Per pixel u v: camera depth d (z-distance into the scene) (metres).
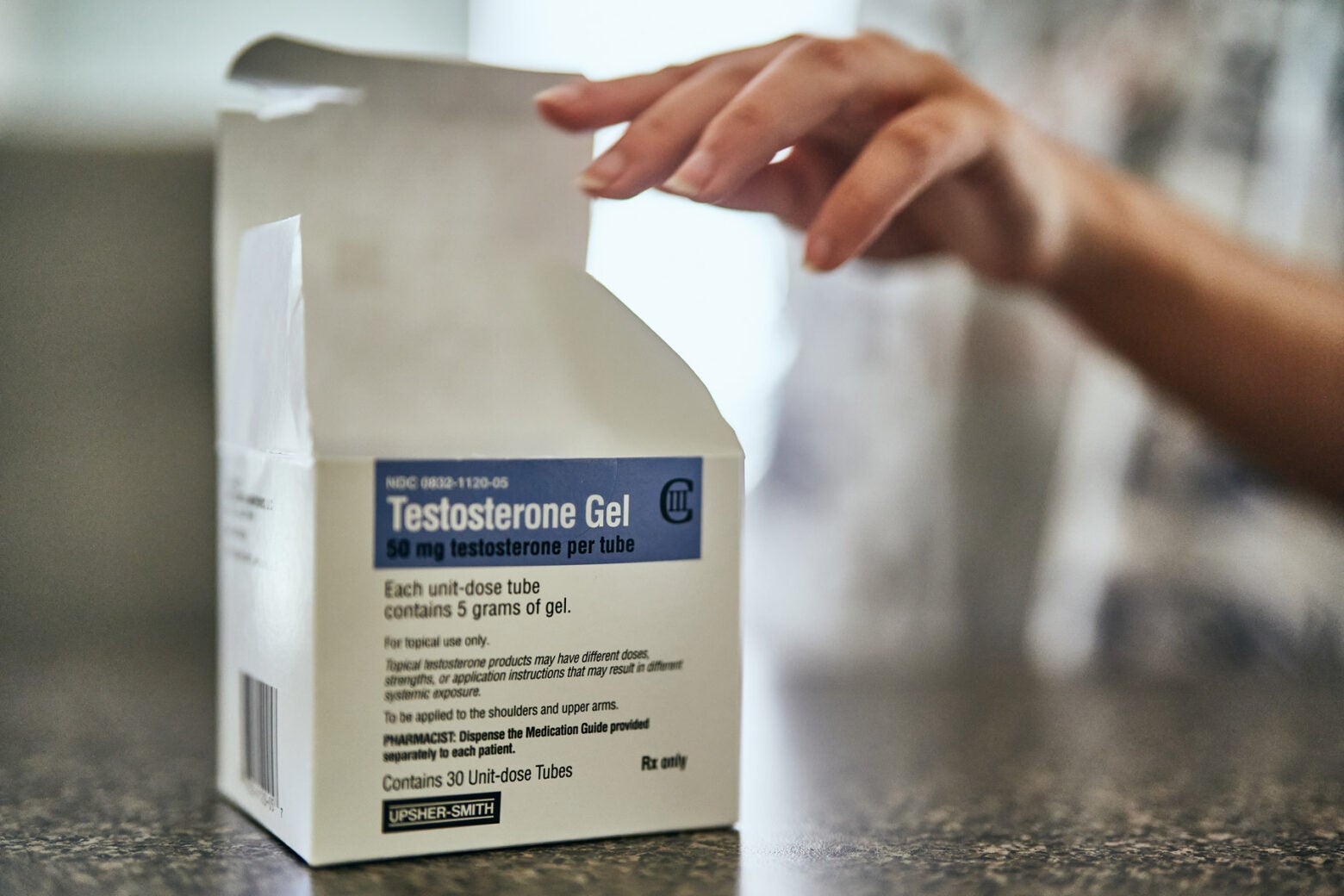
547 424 0.36
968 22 1.36
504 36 2.40
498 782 0.36
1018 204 0.62
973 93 0.49
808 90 0.42
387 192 0.42
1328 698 0.75
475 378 0.36
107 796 0.44
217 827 0.39
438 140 0.42
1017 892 0.33
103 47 2.06
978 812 0.43
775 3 2.30
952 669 0.88
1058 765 0.52
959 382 1.38
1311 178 1.17
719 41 2.38
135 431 1.44
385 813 0.34
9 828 0.39
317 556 0.33
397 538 0.34
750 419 1.95
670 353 0.39
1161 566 1.20
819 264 0.41
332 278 0.37
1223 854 0.38
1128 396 1.21
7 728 0.58
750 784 0.47
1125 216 0.78
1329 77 1.17
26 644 0.96
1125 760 0.54
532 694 0.36
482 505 0.35
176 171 1.46
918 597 1.41
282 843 0.37
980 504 1.36
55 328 1.42
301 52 0.41
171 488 1.44
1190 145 1.18
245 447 0.39
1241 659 1.18
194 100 2.08
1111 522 1.21
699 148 0.39
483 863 0.35
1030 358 1.32
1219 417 0.91
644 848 0.37
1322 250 1.17
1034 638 1.29
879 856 0.37
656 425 0.38
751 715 0.65
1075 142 1.24
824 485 1.52
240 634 0.40
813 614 1.51
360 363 0.35
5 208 1.42
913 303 1.41
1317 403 0.89
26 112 1.90
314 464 0.33
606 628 0.37
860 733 0.60
